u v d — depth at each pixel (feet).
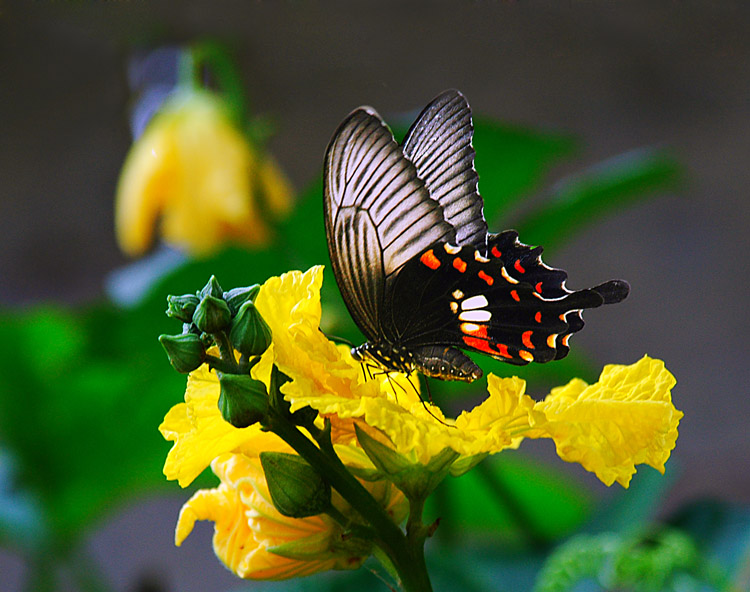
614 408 2.20
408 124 3.26
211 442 2.19
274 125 4.28
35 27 9.47
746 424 7.63
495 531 3.60
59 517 3.76
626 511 2.88
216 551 2.24
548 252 4.28
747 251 9.53
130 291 4.34
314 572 2.23
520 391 2.20
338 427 2.20
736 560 2.69
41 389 3.44
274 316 2.18
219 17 9.39
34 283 9.55
